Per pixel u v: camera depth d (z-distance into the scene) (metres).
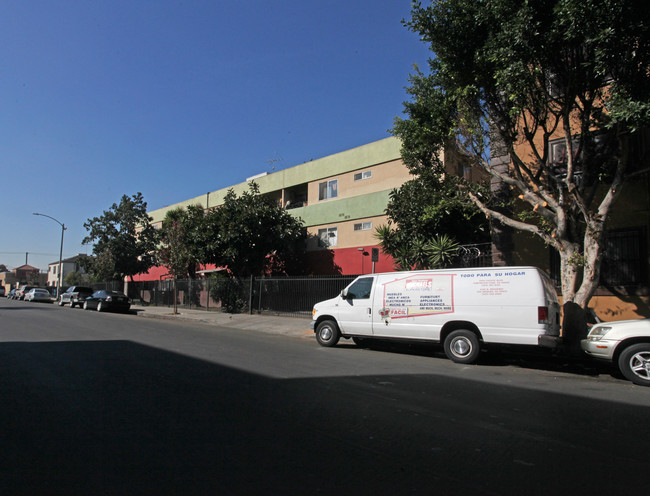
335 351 10.48
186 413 5.29
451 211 14.45
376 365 8.69
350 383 6.96
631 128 8.08
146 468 3.75
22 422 4.94
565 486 3.48
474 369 8.56
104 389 6.38
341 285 17.59
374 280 10.54
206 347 10.61
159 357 9.05
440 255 13.42
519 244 13.30
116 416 5.16
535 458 4.05
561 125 12.77
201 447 4.23
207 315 20.73
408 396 6.23
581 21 7.86
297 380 7.10
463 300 9.22
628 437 4.64
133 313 24.30
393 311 10.06
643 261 11.24
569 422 5.15
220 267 23.41
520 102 9.45
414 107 13.29
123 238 31.91
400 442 4.42
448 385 7.01
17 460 3.92
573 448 4.31
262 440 4.43
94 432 4.62
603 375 8.36
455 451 4.20
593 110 9.97
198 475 3.62
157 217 37.22
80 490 3.36
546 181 12.46
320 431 4.71
